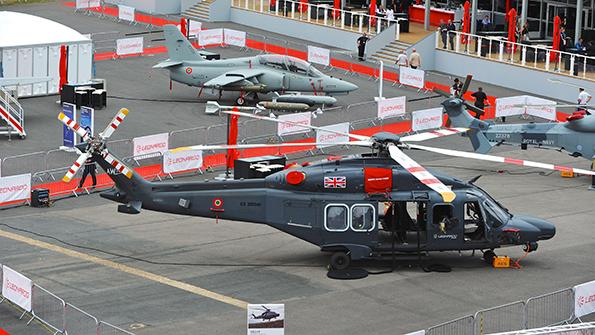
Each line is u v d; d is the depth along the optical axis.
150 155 66.75
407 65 94.56
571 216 58.19
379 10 104.69
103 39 104.19
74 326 42.03
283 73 81.38
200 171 66.00
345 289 46.75
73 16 113.94
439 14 103.88
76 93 79.25
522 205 60.09
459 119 66.25
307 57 96.75
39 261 49.94
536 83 88.88
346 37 101.88
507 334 38.41
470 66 93.62
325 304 44.91
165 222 56.72
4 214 57.50
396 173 48.22
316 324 42.75
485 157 46.66
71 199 60.50
